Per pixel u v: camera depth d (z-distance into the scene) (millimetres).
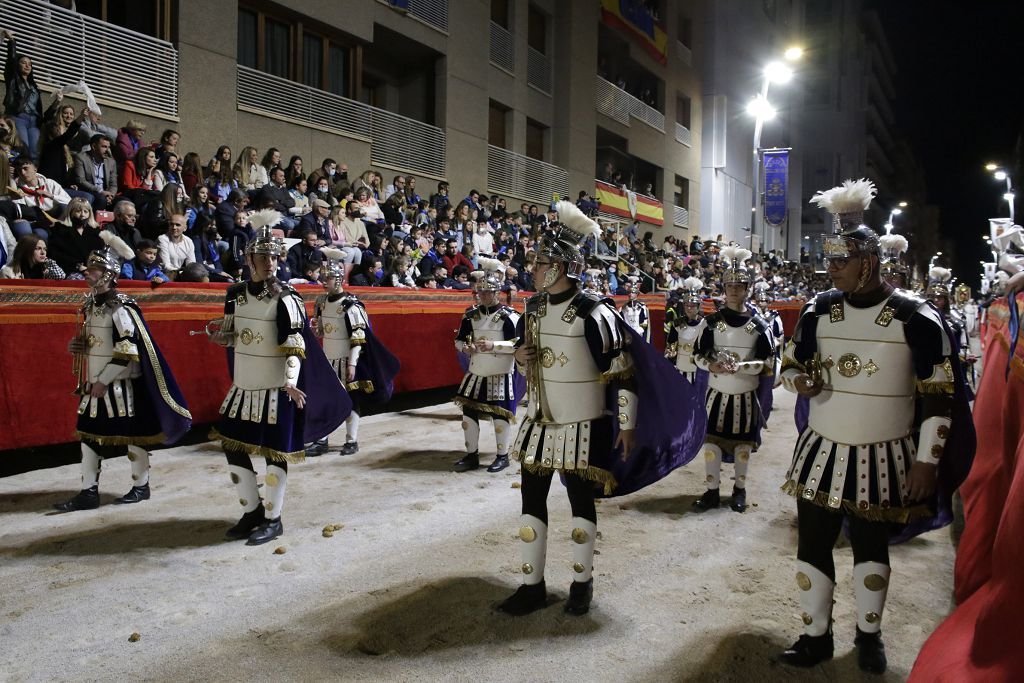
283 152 14711
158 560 4445
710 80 34125
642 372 3969
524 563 3814
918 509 3092
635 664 3279
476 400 6836
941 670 2666
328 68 16469
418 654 3338
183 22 12688
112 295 5266
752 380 5781
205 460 6992
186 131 12844
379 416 10055
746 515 5684
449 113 19109
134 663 3219
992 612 2600
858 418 3137
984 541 3697
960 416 3150
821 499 3168
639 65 28672
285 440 4793
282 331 4699
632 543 4953
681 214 32031
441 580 4207
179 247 8734
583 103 24609
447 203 16125
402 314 10516
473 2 19734
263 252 4750
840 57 52969
